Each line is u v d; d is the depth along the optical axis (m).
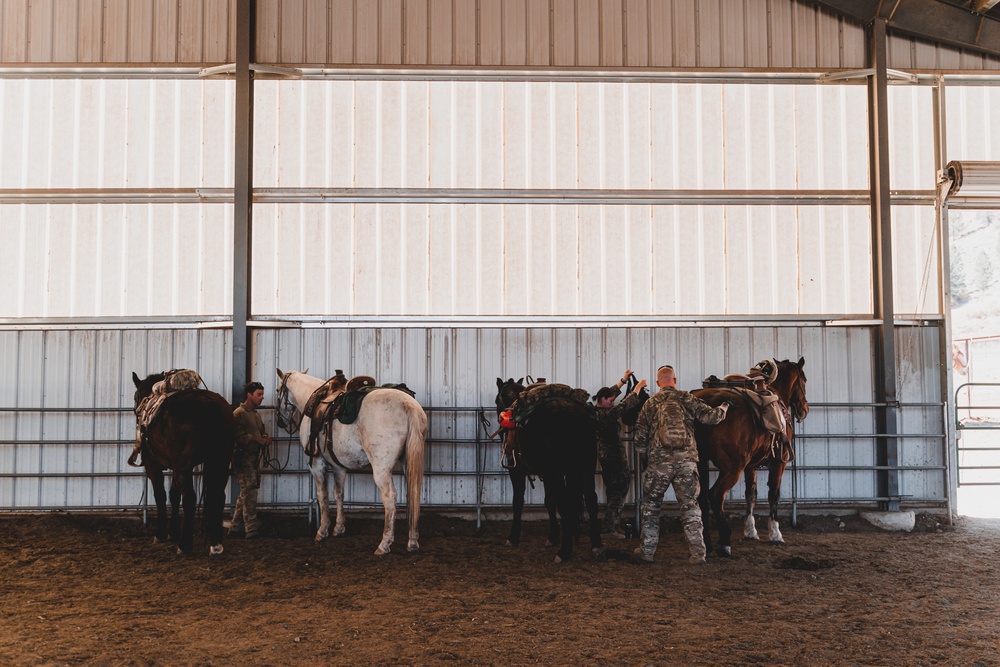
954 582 6.27
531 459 7.08
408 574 6.59
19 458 9.27
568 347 9.55
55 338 9.40
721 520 7.08
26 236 9.45
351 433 7.51
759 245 9.70
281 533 8.56
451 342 9.50
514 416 7.23
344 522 8.34
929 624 5.06
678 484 6.78
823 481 9.48
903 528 9.07
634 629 4.96
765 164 9.76
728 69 9.70
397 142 9.62
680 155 9.73
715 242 9.68
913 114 9.90
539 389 7.20
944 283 9.68
